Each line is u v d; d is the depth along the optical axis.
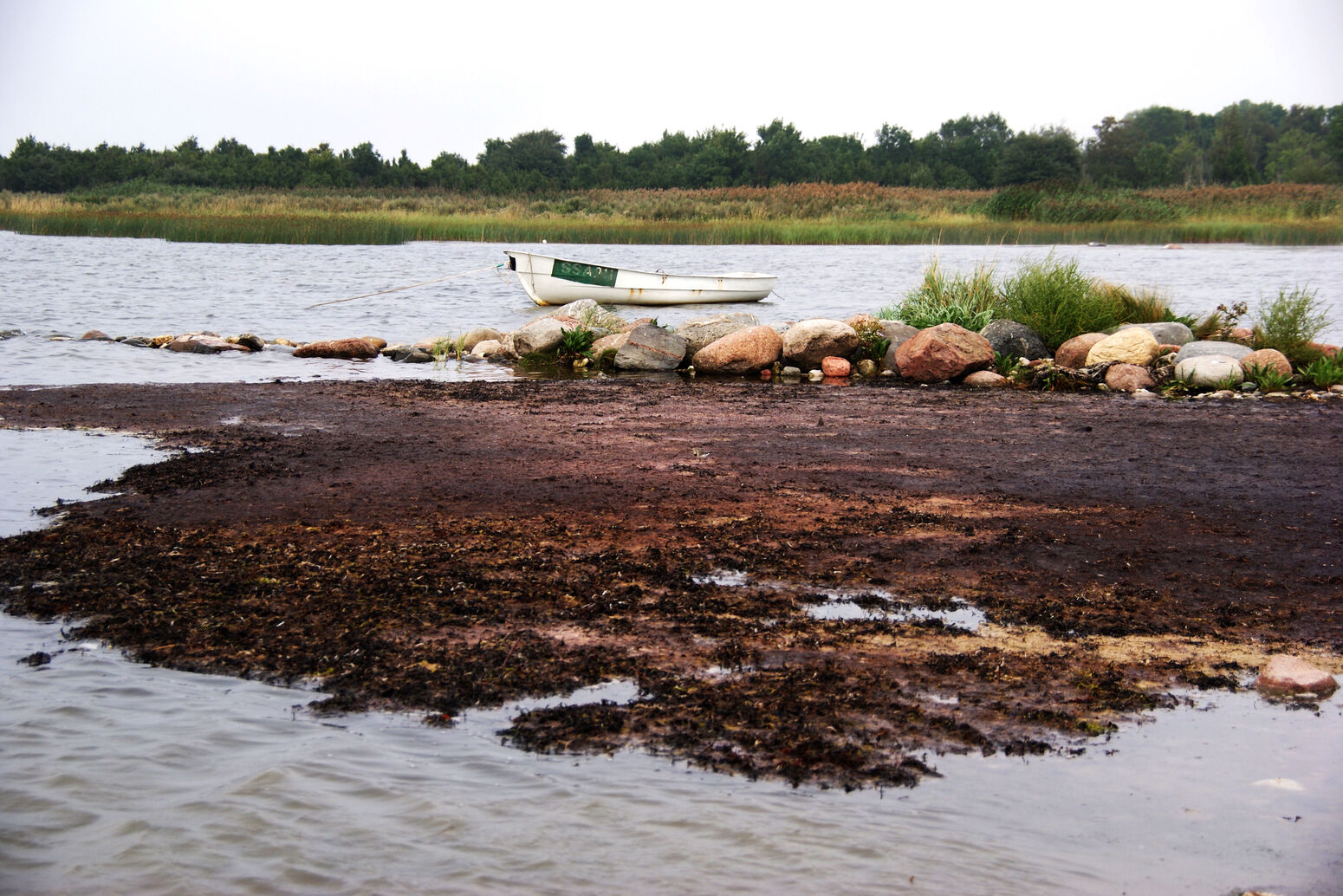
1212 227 55.19
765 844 3.71
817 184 73.44
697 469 9.41
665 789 4.10
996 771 4.26
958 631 5.69
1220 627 5.80
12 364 15.52
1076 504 8.25
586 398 13.54
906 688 4.99
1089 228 56.00
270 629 5.66
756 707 4.77
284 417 11.82
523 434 10.98
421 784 4.12
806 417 12.22
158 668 5.20
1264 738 4.55
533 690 4.96
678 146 116.19
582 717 4.68
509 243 51.56
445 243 50.88
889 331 17.08
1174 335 16.44
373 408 12.48
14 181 84.88
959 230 55.25
